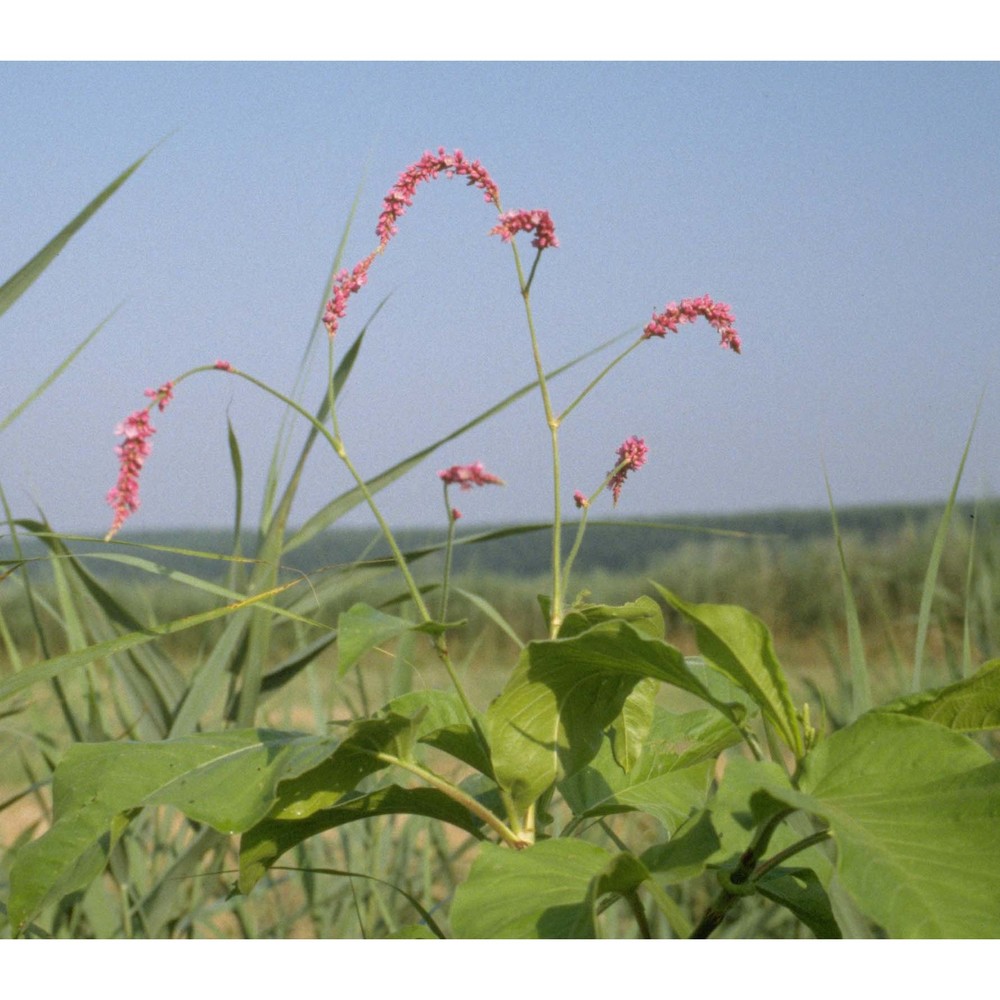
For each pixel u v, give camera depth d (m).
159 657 2.35
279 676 2.39
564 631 1.34
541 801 1.44
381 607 2.38
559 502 1.36
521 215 1.36
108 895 2.39
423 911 1.44
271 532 2.29
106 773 1.29
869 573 3.61
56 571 2.32
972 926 0.88
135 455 1.13
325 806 1.30
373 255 1.36
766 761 1.12
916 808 1.02
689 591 15.83
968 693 1.17
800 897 1.40
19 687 1.37
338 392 2.34
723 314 1.34
